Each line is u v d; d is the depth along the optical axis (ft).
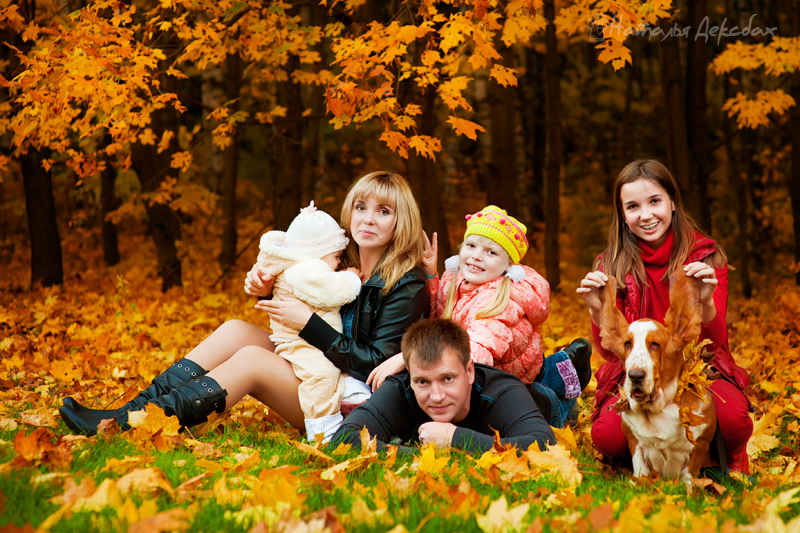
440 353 10.08
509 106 34.68
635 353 8.72
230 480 8.42
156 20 20.16
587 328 27.32
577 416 13.55
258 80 31.55
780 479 9.53
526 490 8.80
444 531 7.11
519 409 10.52
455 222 56.80
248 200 65.05
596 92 72.95
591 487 8.96
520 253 12.09
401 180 12.46
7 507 7.02
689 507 8.25
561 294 37.91
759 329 26.84
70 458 8.78
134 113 20.30
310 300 11.50
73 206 56.13
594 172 71.92
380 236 12.17
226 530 6.93
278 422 12.86
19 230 54.70
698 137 33.01
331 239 12.05
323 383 11.28
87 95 17.79
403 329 11.78
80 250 51.21
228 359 11.88
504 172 34.63
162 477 8.10
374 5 25.88
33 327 23.39
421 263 12.62
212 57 24.43
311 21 36.06
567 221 63.77
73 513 7.11
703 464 9.82
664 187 10.66
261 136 67.21
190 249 49.11
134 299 30.48
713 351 10.21
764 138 55.47
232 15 21.77
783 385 17.02
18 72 18.19
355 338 11.91
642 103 69.97
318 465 9.59
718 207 62.95
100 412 10.86
